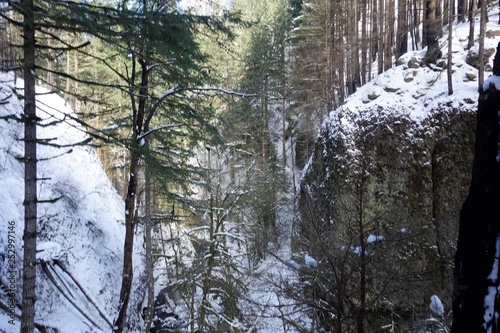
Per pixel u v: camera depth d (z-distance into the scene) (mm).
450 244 9234
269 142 25156
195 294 12953
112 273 13992
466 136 13422
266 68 24078
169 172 9703
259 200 18516
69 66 25484
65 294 10898
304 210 9469
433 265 9109
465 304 2385
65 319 10336
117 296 13297
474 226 2406
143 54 8578
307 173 18859
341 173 15062
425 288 7285
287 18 27750
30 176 6438
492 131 2301
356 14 22438
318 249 8008
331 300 7102
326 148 16984
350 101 17391
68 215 13688
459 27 17672
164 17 7391
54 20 6680
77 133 18859
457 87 14414
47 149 15312
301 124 27344
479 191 2387
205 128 11227
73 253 12406
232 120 13758
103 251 14422
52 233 12219
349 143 15586
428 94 15117
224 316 10812
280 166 24234
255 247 12117
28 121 6402
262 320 9266
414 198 13875
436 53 16188
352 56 22531
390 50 19984
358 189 8945
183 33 7973
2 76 14977
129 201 10297
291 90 26516
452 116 13875
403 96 15633
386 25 20641
